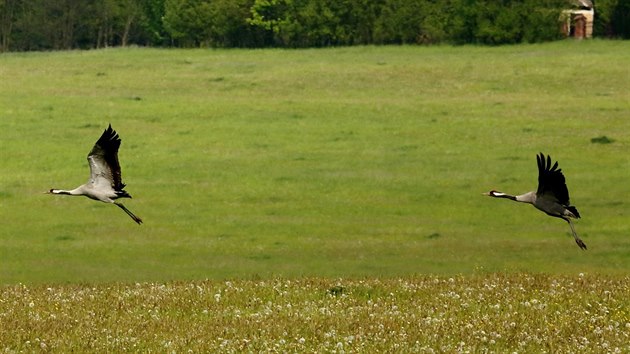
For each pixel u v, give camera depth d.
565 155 190.00
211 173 179.38
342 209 156.75
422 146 199.00
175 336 68.31
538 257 128.00
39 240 139.75
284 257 129.38
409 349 63.78
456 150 195.50
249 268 122.50
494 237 139.50
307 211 156.00
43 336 68.75
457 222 148.75
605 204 157.38
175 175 178.50
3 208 157.62
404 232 142.88
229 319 74.19
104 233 143.75
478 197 162.75
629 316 74.44
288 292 85.38
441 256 128.88
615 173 176.62
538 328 70.31
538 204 67.88
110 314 76.69
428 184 171.12
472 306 78.50
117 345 65.88
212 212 155.50
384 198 163.12
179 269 122.75
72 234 143.00
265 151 196.00
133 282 106.50
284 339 67.25
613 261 125.69
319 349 63.84
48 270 122.75
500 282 90.81
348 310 77.50
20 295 87.06
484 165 183.88
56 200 162.38
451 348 63.72
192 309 78.44
